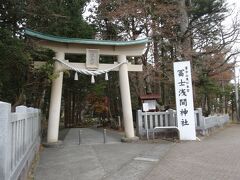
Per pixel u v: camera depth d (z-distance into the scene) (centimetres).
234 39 2164
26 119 700
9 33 970
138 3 1930
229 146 1170
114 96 2959
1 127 389
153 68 1958
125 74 1474
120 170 789
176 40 2059
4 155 386
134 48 1500
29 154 739
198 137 1505
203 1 2003
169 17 2020
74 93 3262
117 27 2159
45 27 1307
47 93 2022
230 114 4903
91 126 3569
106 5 2155
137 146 1245
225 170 754
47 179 705
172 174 728
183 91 1404
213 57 2108
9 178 422
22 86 1284
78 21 1720
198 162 865
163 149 1130
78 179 704
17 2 998
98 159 955
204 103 3186
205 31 2186
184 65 1408
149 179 686
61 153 1102
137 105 2316
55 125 1352
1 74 1070
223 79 3372
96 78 2709
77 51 1420
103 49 1461
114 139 1559
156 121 1504
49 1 1121
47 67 1252
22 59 1026
